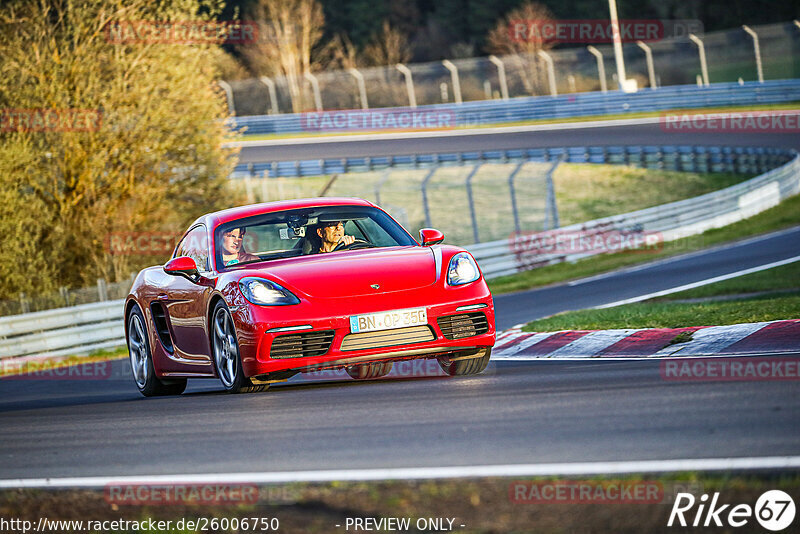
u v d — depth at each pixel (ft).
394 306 78.02
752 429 47.75
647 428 50.06
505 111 552.00
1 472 55.52
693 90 510.99
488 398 65.05
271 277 80.53
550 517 36.73
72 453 59.62
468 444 49.80
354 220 92.12
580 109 534.78
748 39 629.92
